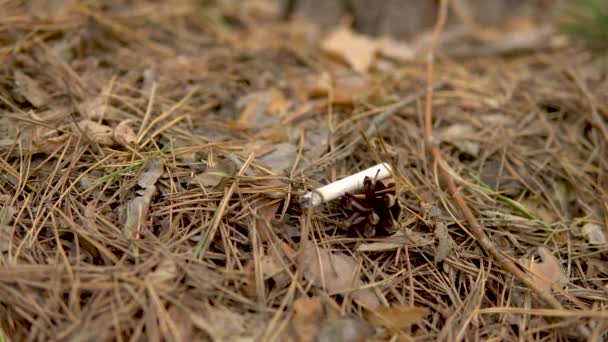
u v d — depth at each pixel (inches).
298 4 41.7
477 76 38.1
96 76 34.7
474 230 30.9
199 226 30.0
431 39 40.6
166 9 39.9
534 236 31.7
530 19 42.7
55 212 30.0
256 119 34.2
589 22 40.3
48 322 27.7
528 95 36.6
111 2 39.2
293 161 32.1
